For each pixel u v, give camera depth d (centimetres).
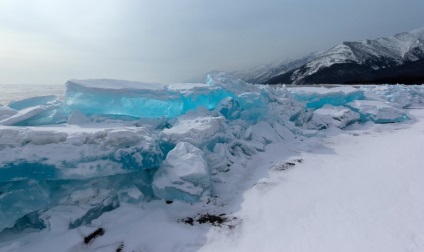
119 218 668
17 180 636
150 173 841
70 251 555
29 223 658
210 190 788
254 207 699
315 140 1409
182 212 700
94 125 964
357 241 518
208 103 1491
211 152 1024
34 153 646
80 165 673
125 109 1154
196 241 572
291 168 980
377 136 1470
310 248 512
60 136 688
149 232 607
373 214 611
